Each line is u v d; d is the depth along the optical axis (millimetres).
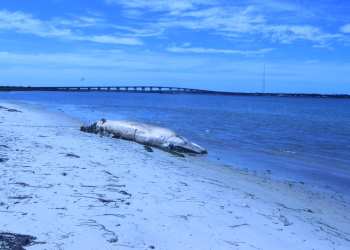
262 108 86938
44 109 47969
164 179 10844
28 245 5375
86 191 8367
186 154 18234
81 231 6078
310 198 11344
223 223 7422
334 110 85188
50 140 16438
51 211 6836
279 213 8938
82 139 18250
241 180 12922
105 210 7246
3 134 17109
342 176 15000
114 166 11820
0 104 53156
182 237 6414
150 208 7730
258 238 6883
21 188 8023
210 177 12648
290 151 21469
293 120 47938
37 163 10750
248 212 8508
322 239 7516
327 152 21484
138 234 6281
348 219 9562
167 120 40031
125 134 20172
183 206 8180
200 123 37500
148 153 16422
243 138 26781
